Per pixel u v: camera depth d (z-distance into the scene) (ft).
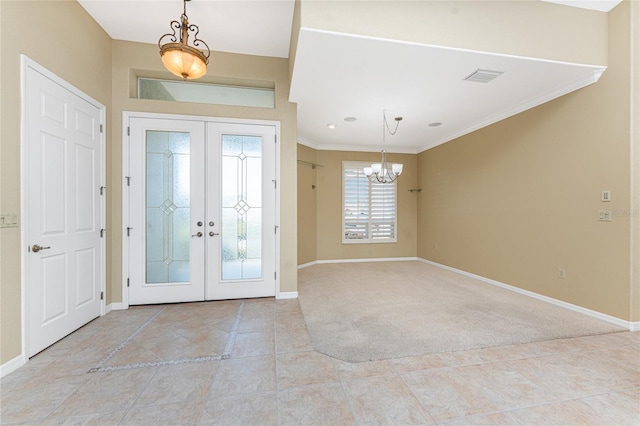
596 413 5.07
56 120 7.69
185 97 11.47
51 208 7.52
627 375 6.26
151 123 10.54
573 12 8.76
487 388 5.80
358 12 7.31
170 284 10.77
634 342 7.84
